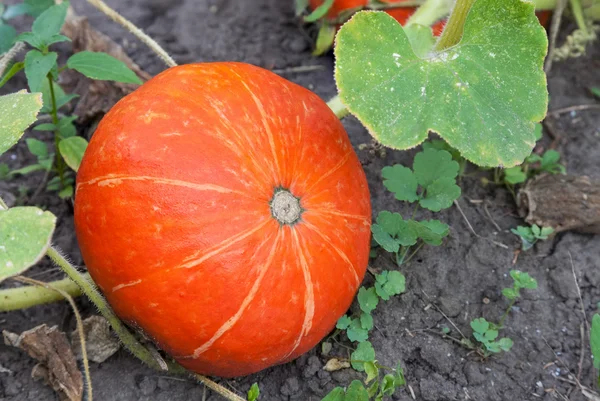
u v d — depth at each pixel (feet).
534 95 2.28
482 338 2.52
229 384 2.45
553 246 2.77
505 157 2.22
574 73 3.25
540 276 2.71
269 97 2.25
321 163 2.24
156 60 3.22
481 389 2.50
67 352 2.36
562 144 3.04
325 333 2.30
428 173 2.62
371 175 2.85
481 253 2.73
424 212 2.79
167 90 2.20
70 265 2.29
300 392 2.46
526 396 2.50
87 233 2.18
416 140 2.19
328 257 2.20
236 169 2.12
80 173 2.23
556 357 2.57
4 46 2.85
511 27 2.29
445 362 2.52
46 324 2.53
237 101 2.20
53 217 1.95
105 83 2.90
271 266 2.12
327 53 3.27
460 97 2.25
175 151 2.11
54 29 2.44
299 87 2.36
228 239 2.09
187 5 3.40
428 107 2.22
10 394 2.40
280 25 3.36
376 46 2.24
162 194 2.09
